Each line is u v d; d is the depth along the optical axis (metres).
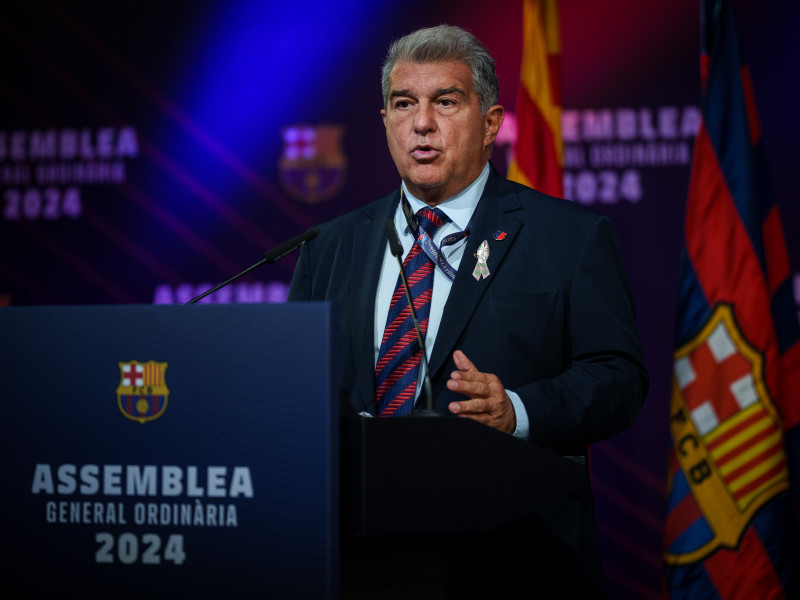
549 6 5.20
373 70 6.38
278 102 6.46
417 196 2.74
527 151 5.07
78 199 6.58
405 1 6.37
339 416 1.54
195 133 6.52
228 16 6.54
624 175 6.05
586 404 2.24
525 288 2.53
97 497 1.56
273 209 6.41
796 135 5.80
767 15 5.88
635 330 2.56
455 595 2.21
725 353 4.46
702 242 4.60
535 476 1.72
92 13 6.67
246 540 1.48
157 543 1.52
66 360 1.60
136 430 1.55
